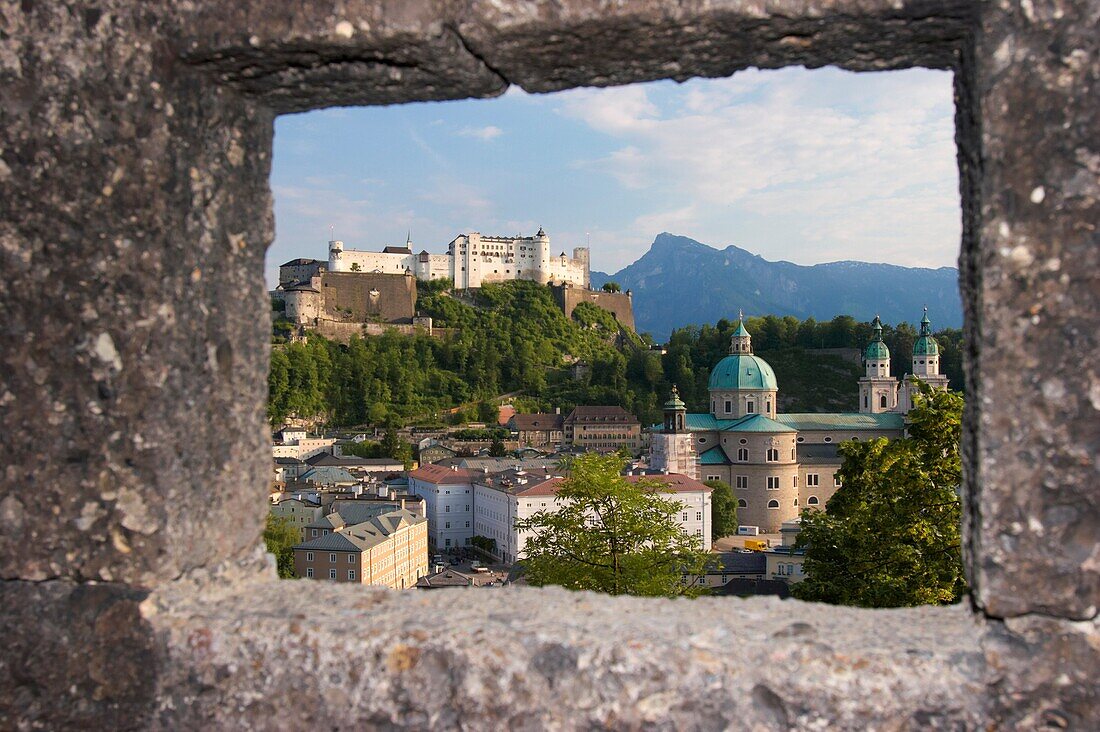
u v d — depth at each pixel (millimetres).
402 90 3477
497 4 2986
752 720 2752
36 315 3080
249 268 3561
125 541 3066
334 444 130500
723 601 3221
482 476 92562
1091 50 2703
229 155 3439
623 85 3521
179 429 3156
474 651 2873
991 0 2771
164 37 3086
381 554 59062
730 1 2891
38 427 3086
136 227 3061
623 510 16078
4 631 3113
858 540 14898
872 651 2771
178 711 3039
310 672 2947
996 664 2729
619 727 2789
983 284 2775
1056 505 2705
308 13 3045
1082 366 2693
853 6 2852
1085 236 2699
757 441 95000
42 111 3094
